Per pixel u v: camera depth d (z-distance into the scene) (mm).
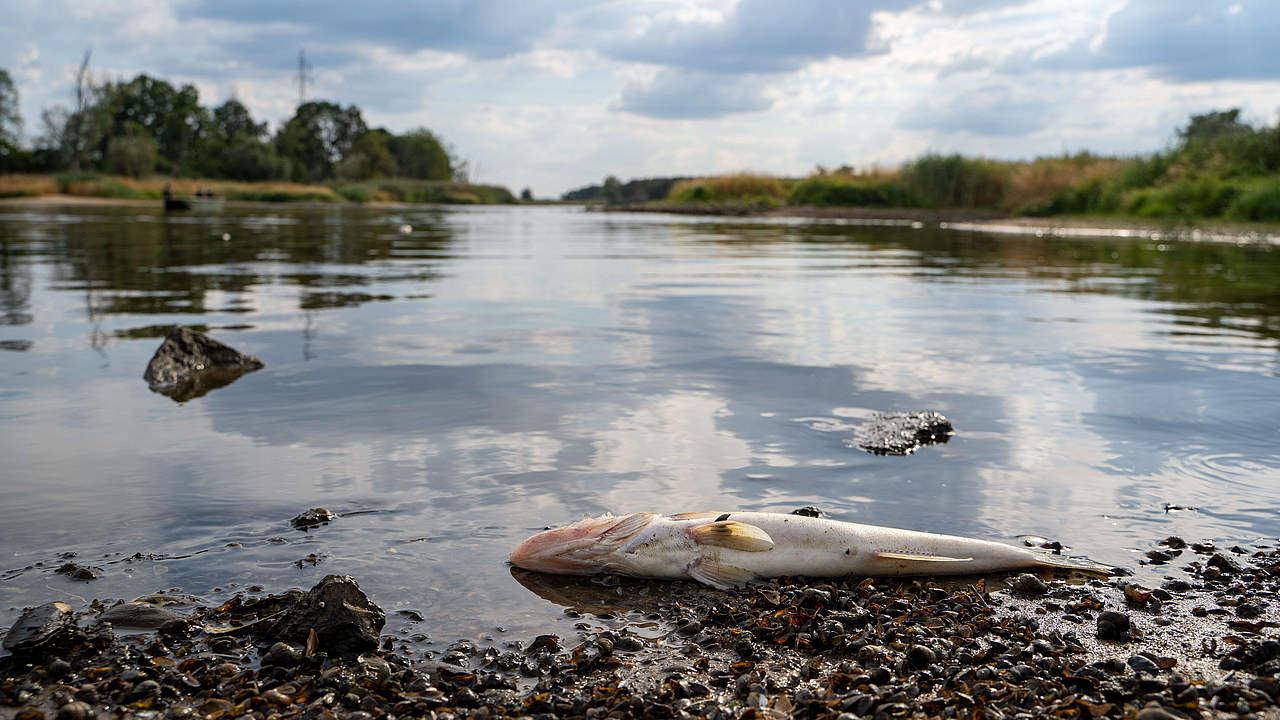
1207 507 797
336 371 1284
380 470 869
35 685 535
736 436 981
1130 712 511
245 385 1198
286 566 676
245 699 521
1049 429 1015
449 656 569
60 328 1618
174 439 958
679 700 527
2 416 1037
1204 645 585
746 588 682
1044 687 537
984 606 642
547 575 692
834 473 872
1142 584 666
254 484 829
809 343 1526
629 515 714
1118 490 834
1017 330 1677
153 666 552
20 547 697
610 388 1188
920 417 1011
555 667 558
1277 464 899
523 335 1591
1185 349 1481
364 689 532
